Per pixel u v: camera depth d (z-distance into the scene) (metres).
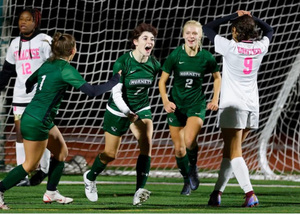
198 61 18.42
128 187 22.08
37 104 14.02
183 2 42.62
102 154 16.86
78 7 42.59
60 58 14.36
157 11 41.91
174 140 19.38
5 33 25.20
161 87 18.27
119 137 16.66
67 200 15.39
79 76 13.93
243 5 41.62
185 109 18.88
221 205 16.70
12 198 17.73
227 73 15.88
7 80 19.84
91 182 17.08
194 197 19.11
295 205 17.11
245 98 15.74
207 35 16.16
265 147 27.17
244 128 15.83
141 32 16.16
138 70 16.33
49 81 14.03
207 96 39.88
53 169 15.25
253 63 15.79
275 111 26.88
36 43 19.41
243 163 15.77
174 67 18.58
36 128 13.91
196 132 18.52
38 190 20.03
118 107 15.69
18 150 21.14
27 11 19.33
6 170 26.06
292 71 26.50
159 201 17.73
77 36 43.12
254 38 15.88
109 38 43.84
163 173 26.62
